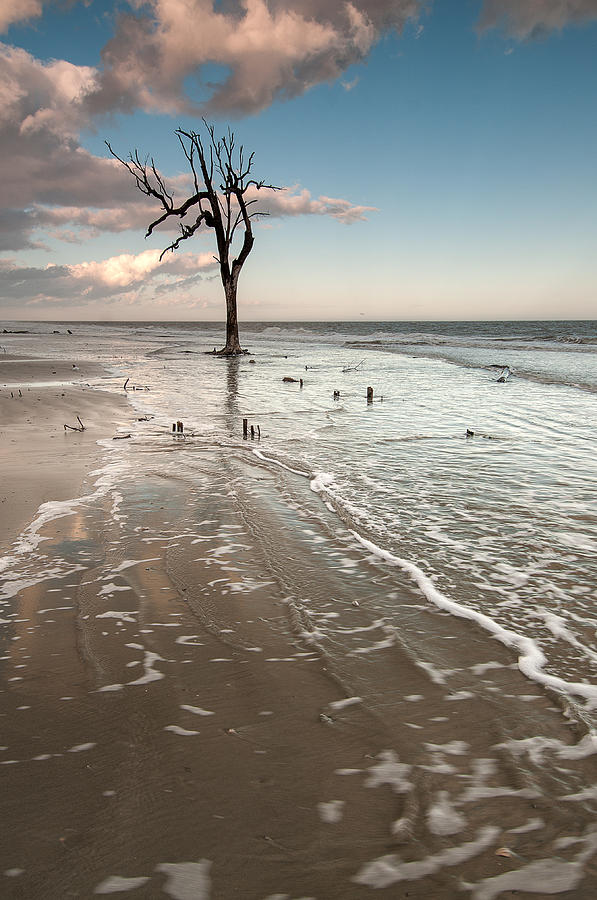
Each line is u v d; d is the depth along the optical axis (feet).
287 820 7.19
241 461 27.17
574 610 12.89
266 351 123.44
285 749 8.51
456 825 7.15
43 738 8.73
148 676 10.42
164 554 16.20
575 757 8.32
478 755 8.39
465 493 22.13
